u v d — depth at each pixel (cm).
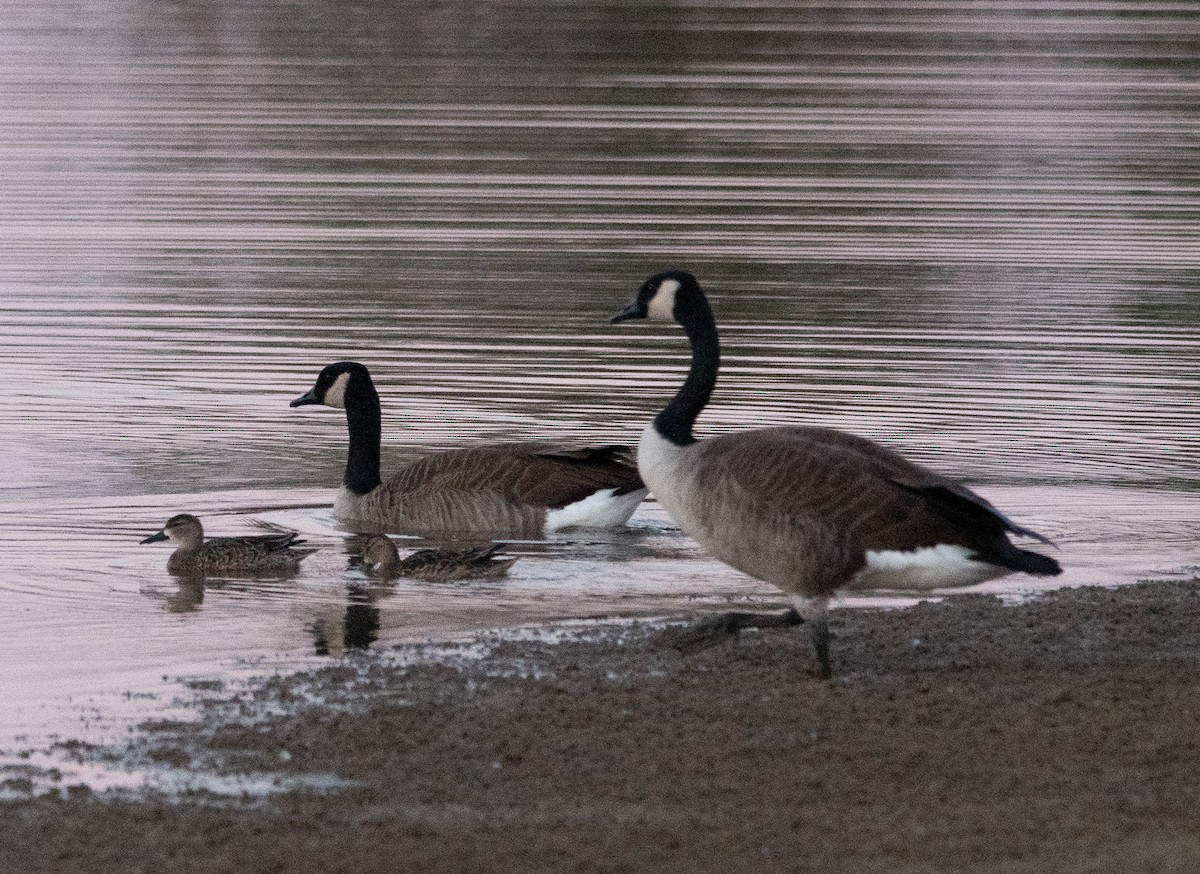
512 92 4509
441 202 3331
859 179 3566
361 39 5306
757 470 1124
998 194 3444
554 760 965
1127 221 3222
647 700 1080
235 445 1966
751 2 6016
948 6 6019
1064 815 859
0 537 1591
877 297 2656
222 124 4078
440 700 1088
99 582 1452
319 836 847
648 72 4762
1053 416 2025
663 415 1240
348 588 1449
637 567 1541
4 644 1247
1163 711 1041
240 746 1001
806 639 1248
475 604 1386
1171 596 1359
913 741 988
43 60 4922
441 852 823
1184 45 5303
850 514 1093
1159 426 1994
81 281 2734
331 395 1767
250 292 2680
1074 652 1192
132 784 937
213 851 829
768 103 4384
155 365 2273
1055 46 5253
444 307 2584
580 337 2422
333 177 3547
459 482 1725
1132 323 2511
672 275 1280
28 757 984
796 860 804
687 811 877
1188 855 793
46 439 1955
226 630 1295
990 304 2616
